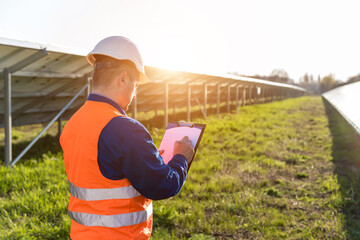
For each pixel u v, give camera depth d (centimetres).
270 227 362
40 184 476
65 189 446
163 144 165
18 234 310
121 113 129
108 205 119
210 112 1869
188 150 143
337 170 612
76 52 567
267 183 525
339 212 410
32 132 1121
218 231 351
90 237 118
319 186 520
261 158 701
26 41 465
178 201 428
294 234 350
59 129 929
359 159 680
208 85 1570
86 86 700
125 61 130
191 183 506
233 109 2084
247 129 1109
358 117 783
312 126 1263
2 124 782
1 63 512
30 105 752
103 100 127
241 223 372
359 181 531
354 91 1351
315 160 708
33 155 686
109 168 119
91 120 123
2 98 636
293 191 498
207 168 598
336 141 905
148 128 1091
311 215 402
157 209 384
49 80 666
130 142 116
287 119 1545
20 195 420
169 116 1603
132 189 124
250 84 2291
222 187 495
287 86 4131
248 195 454
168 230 357
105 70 129
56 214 373
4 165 566
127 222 121
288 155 750
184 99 1644
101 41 132
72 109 833
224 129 1092
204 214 400
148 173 116
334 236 340
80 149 122
